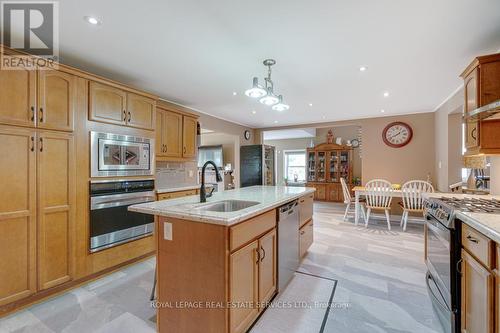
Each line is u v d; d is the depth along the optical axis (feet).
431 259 7.13
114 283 7.99
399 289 7.61
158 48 7.61
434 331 5.74
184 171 14.64
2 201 6.18
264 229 6.34
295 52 7.82
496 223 4.40
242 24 6.30
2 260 6.19
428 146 16.14
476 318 4.71
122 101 9.09
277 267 7.07
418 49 7.60
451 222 5.54
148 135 10.14
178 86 11.25
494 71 6.64
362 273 8.70
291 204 8.13
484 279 4.38
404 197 13.93
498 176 8.06
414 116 16.51
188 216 5.13
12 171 6.34
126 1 5.38
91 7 5.59
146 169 9.94
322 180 28.19
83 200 7.86
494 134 6.82
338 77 9.94
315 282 8.04
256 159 21.21
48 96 6.99
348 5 5.54
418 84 10.80
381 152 17.43
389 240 12.35
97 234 8.18
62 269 7.33
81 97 7.81
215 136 25.21
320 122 20.17
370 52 7.80
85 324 5.95
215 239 4.98
